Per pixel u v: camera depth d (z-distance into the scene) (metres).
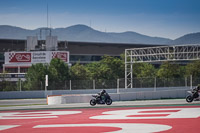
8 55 136.62
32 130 27.97
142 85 91.62
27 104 63.69
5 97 85.19
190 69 134.62
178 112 38.12
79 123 31.44
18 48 169.88
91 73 121.94
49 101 61.31
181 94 73.88
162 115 35.59
